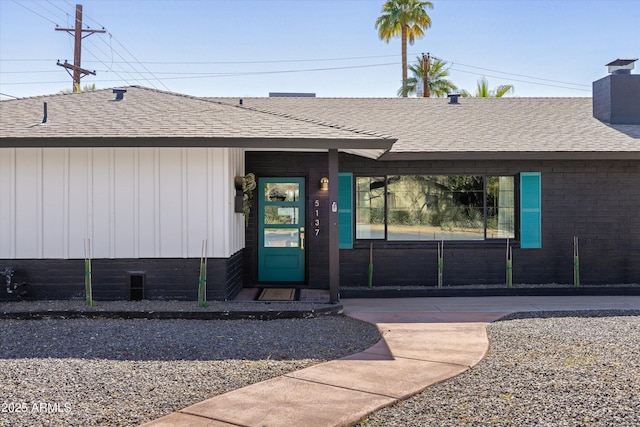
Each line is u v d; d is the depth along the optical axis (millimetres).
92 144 9172
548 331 8086
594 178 12219
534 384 5707
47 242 9711
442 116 14047
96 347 7105
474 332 8133
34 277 9711
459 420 4820
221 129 9641
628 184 12242
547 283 12172
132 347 7105
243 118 10477
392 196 12250
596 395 5367
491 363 6527
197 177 9711
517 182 12227
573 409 5023
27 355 6773
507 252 12000
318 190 11953
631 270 12219
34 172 9703
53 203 9695
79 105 11125
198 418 4855
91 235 9703
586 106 15172
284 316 9062
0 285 9648
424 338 7785
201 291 9266
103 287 9711
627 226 12211
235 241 10469
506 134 12633
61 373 6020
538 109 14781
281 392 5523
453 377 6031
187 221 9727
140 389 5559
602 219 12211
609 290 11602
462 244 12164
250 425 4715
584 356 6711
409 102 15305
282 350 7074
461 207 12289
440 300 11078
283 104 15000
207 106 11273
